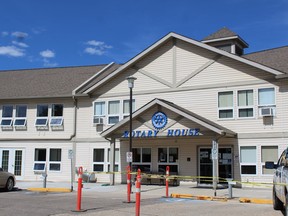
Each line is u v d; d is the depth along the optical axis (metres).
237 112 22.73
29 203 14.67
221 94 23.41
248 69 22.73
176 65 24.95
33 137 28.84
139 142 25.50
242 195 17.97
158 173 24.31
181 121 22.20
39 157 28.56
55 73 33.12
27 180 28.45
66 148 27.97
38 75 33.34
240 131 22.55
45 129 28.64
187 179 23.70
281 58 24.19
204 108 23.70
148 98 25.58
